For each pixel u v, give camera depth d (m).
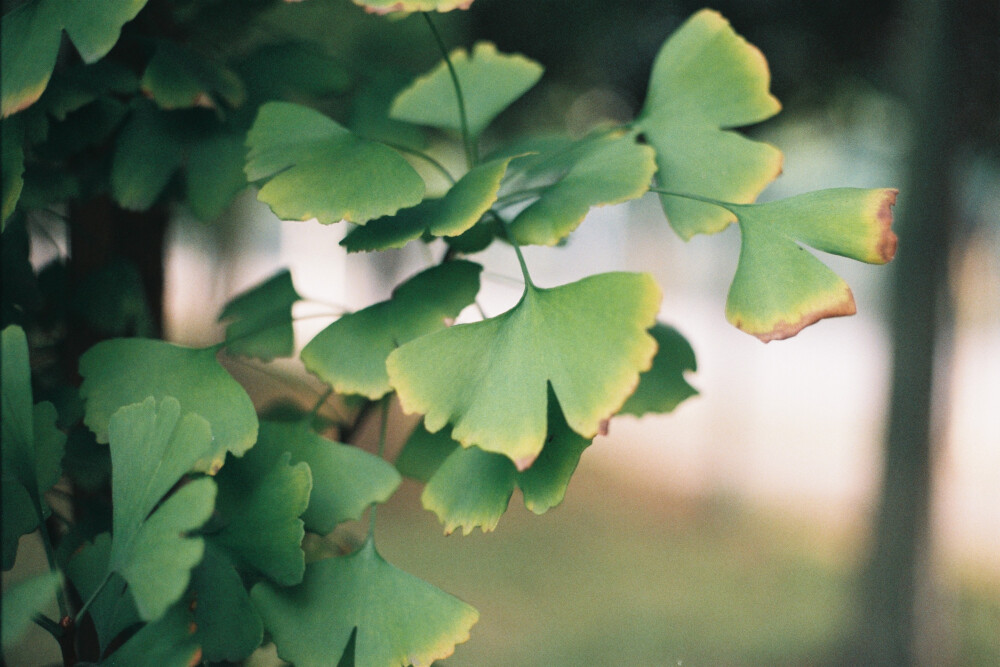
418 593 0.50
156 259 0.62
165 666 0.48
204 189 0.55
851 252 0.50
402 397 0.49
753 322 0.50
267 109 0.52
